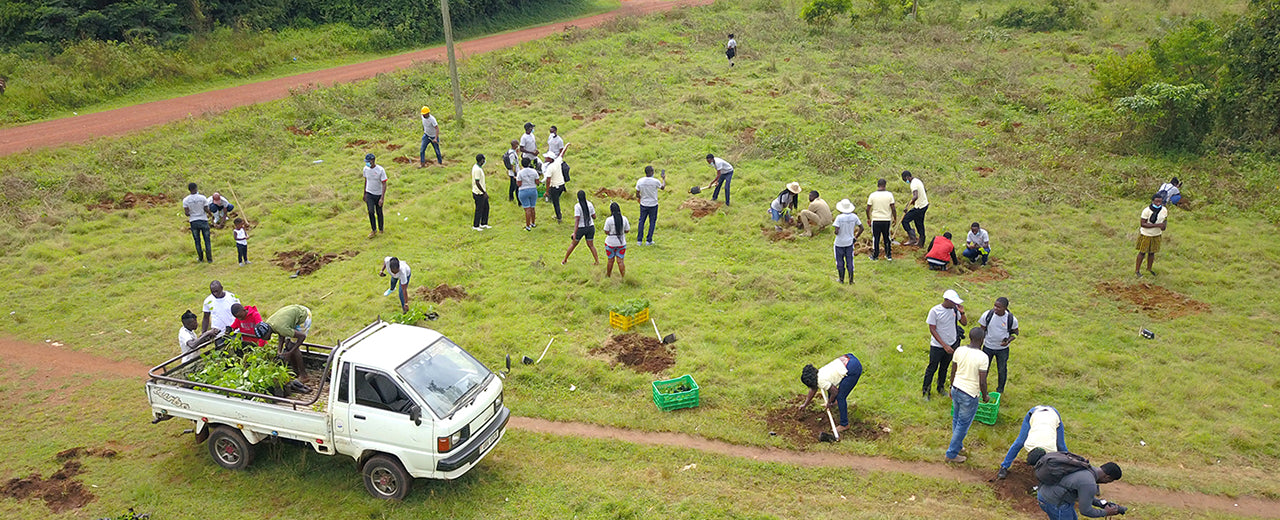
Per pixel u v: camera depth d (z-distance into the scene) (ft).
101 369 38.06
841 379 31.45
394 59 108.47
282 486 29.17
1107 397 34.71
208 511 27.84
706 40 111.55
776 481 29.45
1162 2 124.16
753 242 52.95
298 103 78.84
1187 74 74.08
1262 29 68.33
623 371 36.86
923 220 51.01
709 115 80.89
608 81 90.89
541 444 31.71
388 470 27.81
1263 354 38.09
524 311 43.04
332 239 53.78
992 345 33.24
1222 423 32.73
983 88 87.71
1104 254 50.39
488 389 29.27
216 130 71.05
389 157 69.46
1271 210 56.24
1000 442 31.32
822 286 45.42
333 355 28.04
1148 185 60.85
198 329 41.16
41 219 55.06
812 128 75.46
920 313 42.37
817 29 114.73
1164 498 28.43
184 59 94.22
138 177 62.59
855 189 61.87
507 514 27.43
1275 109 67.36
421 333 30.19
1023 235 53.11
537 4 144.77
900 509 27.81
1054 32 115.24
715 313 42.73
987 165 67.67
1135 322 41.81
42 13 91.71
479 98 86.38
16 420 33.68
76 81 83.10
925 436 32.04
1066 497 24.73
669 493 28.55
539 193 61.00
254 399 28.81
